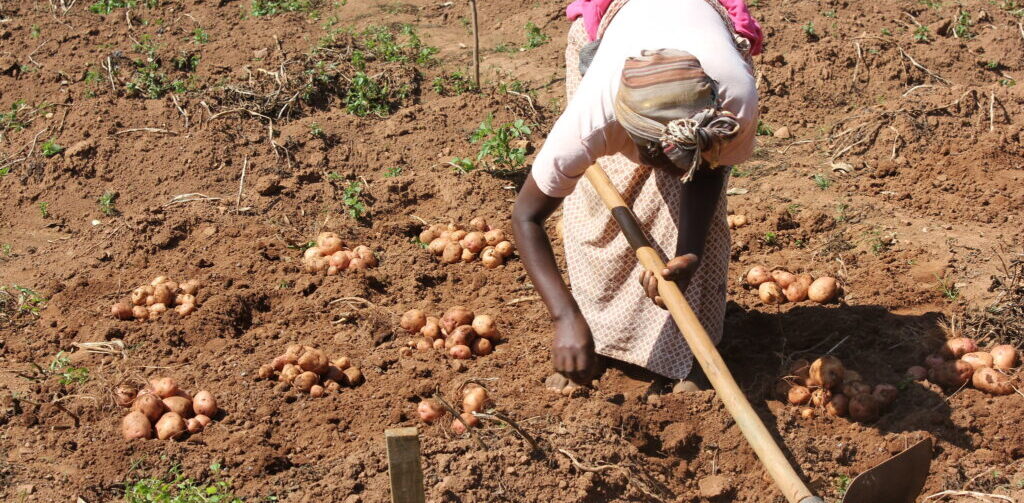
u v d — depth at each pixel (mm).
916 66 6703
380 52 7004
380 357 4512
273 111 6234
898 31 7348
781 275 4863
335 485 3801
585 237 4215
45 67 6664
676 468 3996
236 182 5746
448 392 4289
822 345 4492
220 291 4879
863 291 4836
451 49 7340
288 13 7598
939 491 3916
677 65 3461
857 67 6676
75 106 6164
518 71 6977
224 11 7633
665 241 4105
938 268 4945
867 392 4137
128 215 5512
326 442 4086
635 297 4207
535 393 4277
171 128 6059
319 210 5578
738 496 3936
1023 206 5414
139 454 3957
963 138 5977
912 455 3545
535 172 3695
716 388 3477
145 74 6469
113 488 3865
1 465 3928
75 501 3795
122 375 4328
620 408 4059
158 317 4688
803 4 7770
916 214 5426
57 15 7453
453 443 3914
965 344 4348
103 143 5883
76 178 5762
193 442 4043
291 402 4273
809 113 6422
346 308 4828
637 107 3447
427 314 4812
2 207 5613
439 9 8078
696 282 4156
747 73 3629
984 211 5398
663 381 4289
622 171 4109
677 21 3680
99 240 5301
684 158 3400
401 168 5926
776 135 6215
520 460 3852
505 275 5094
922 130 6020
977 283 4824
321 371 4344
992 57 7031
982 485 3920
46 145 5840
